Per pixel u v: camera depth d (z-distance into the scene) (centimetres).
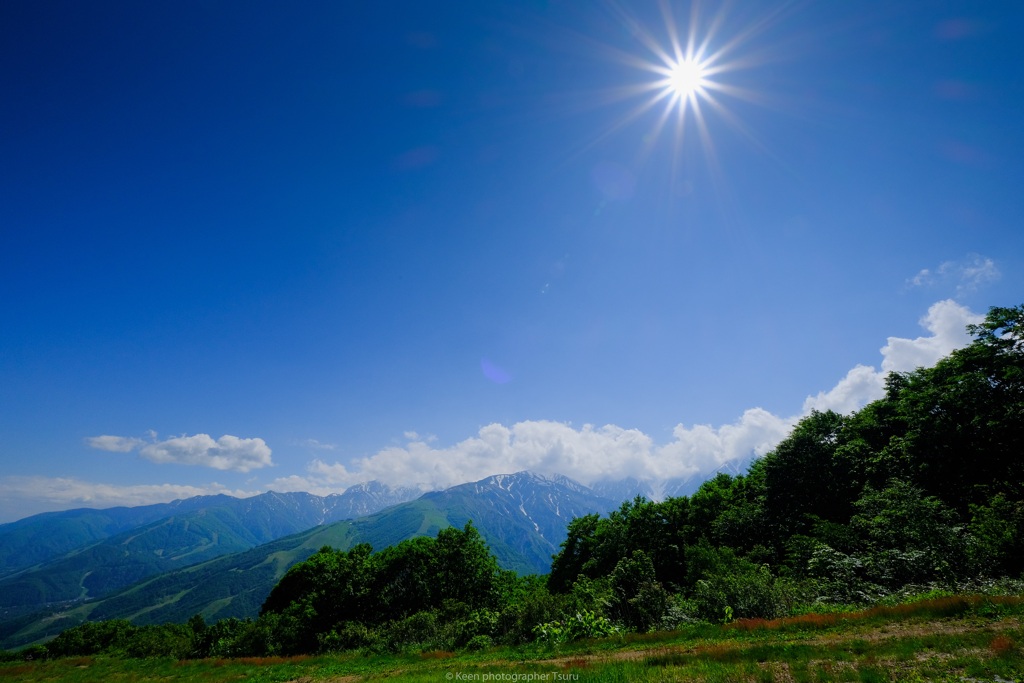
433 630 3309
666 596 2784
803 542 3275
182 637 5462
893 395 4256
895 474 3597
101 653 4741
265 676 2492
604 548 4919
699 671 1387
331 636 4078
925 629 1548
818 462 4556
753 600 2388
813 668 1284
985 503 2834
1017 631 1298
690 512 5147
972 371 3212
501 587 5347
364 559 5881
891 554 2455
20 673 3114
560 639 2386
